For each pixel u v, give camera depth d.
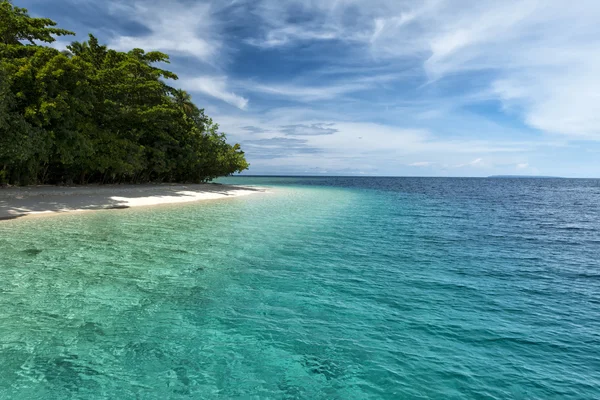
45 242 12.56
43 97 22.28
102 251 11.63
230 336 6.01
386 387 4.66
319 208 28.75
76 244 12.43
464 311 7.36
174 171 50.22
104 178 37.97
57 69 23.27
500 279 9.83
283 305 7.46
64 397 4.25
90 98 27.55
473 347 5.79
